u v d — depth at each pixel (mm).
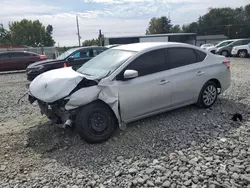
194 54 4621
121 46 4562
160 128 4004
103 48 10500
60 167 2984
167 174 2703
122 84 3621
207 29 81562
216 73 4828
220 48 20844
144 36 28688
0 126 4406
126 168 2891
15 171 2932
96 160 3109
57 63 9203
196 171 2723
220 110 4781
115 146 3469
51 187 2588
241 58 18578
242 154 3047
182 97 4375
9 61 14164
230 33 77438
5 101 6332
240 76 9094
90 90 3416
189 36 30281
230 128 3939
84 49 10125
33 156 3285
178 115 4543
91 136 3469
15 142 3699
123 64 3734
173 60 4266
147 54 3979
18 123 4539
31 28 72500
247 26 75500
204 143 3439
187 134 3762
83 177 2742
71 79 3432
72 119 3469
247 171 2674
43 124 4379
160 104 4090
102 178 2711
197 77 4520
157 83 3957
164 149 3322
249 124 4078
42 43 74625
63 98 3314
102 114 3553
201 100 4727
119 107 3627
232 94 5992
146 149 3352
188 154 3145
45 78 3814
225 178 2572
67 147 3471
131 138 3693
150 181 2602
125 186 2545
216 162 2891
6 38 72000
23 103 6031
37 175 2832
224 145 3330
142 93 3805
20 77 11844
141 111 3887
